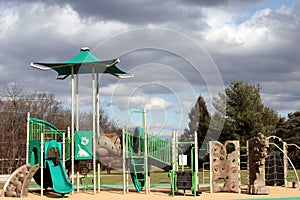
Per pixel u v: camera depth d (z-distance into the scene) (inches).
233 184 449.1
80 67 474.6
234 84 1116.5
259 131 1034.1
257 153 434.6
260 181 434.0
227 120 1066.1
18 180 417.4
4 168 1075.9
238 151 454.3
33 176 451.8
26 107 1207.6
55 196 419.5
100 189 498.3
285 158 549.6
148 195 423.2
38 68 470.3
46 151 433.1
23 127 1163.3
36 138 459.8
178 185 411.8
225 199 386.0
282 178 551.8
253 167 441.4
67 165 471.2
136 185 454.9
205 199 386.6
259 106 1110.4
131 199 388.2
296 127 1267.2
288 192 457.4
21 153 1105.4
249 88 1109.7
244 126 1051.3
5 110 1164.5
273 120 1125.7
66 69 488.4
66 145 447.8
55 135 496.7
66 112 1240.2
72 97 460.4
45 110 1232.8
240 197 404.5
